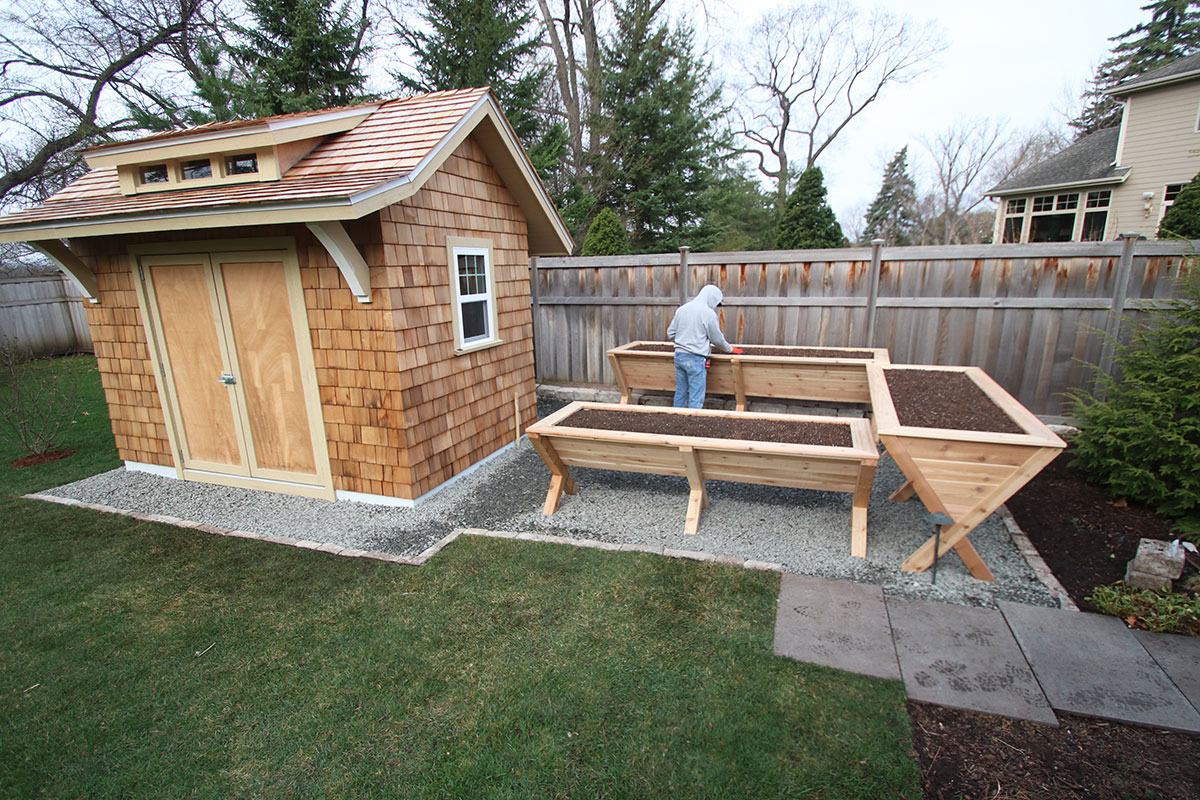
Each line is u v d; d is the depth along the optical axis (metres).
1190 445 3.64
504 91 14.53
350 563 3.67
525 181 5.58
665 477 5.14
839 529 3.99
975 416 3.51
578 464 4.35
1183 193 9.86
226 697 2.51
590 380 8.02
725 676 2.53
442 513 4.43
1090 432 4.19
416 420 4.48
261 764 2.16
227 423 4.97
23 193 13.80
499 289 5.65
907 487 4.34
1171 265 5.17
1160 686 2.40
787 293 6.61
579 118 18.22
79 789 2.07
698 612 3.00
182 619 3.10
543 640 2.82
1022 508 4.13
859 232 35.66
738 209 20.97
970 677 2.48
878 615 2.94
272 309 4.49
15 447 6.41
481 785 2.03
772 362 5.85
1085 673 2.48
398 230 4.12
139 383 5.20
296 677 2.62
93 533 4.16
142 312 4.91
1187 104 13.27
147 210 3.83
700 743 2.18
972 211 30.98
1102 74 27.61
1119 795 1.94
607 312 7.67
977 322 5.93
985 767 2.06
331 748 2.22
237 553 3.83
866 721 2.26
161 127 14.35
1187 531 3.60
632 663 2.63
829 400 5.99
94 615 3.15
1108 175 14.81
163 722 2.38
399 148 4.24
